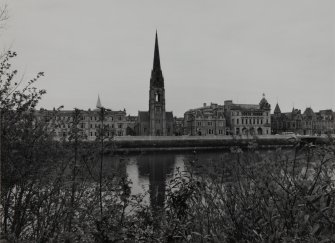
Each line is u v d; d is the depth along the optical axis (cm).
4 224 891
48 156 966
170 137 9225
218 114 12619
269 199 676
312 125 13600
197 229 718
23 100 953
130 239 712
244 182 735
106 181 919
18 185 955
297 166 704
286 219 582
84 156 945
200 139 9412
